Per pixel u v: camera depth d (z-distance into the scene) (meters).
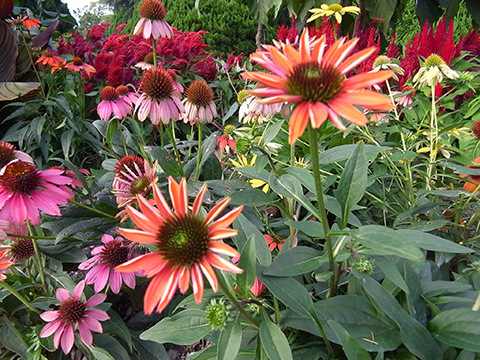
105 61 4.98
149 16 2.43
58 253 2.11
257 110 2.14
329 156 1.69
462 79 2.84
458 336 1.16
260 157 1.69
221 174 2.39
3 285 1.72
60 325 1.74
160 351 2.00
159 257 1.00
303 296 1.26
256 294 1.51
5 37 4.75
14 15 6.83
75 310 1.76
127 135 2.81
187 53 5.15
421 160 2.64
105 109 2.83
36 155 4.29
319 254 1.35
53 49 6.39
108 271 1.89
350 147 1.68
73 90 4.55
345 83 0.95
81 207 2.10
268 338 1.18
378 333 1.27
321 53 1.05
